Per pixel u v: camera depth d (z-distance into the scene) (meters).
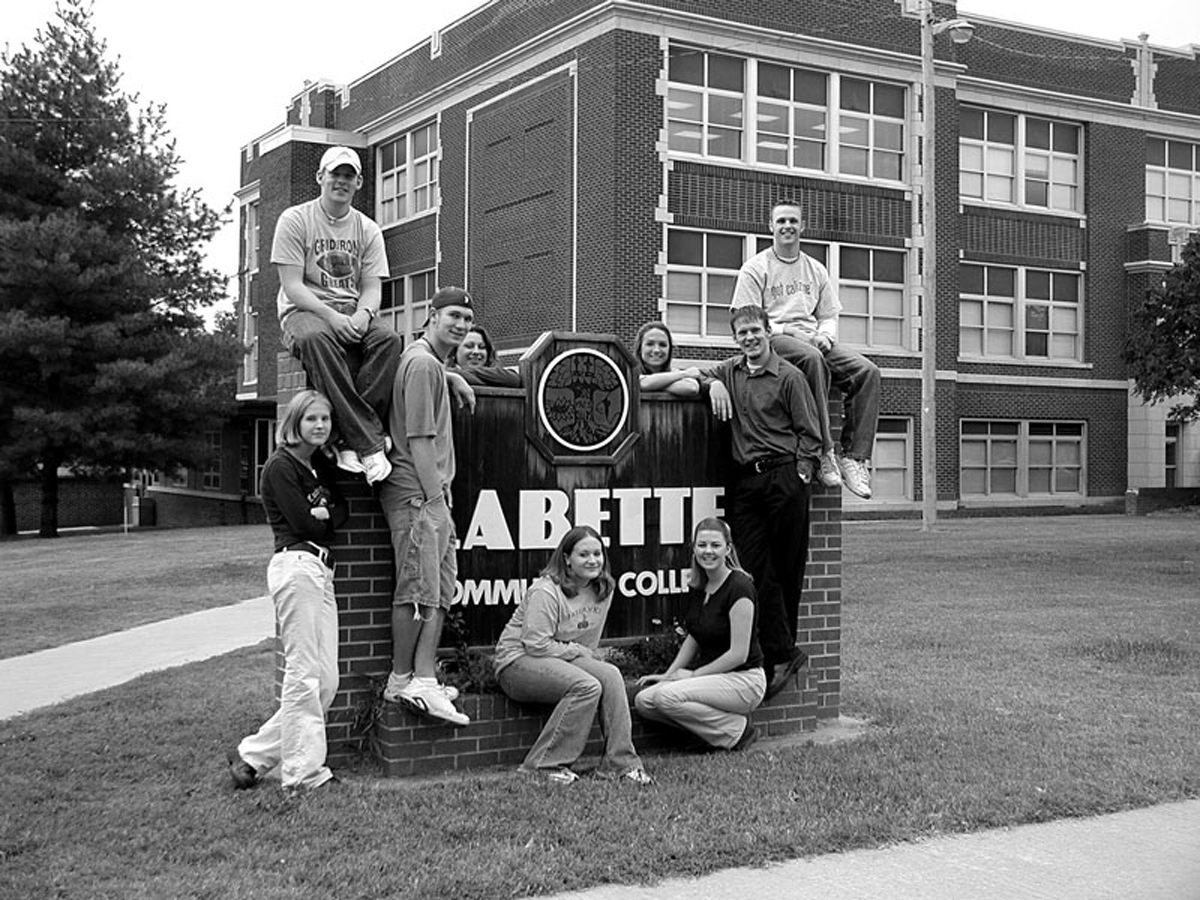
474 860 5.41
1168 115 33.16
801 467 7.65
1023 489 31.41
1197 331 21.06
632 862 5.46
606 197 24.98
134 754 7.27
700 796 6.40
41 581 16.84
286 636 6.37
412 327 33.12
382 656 6.94
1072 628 12.27
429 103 31.80
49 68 28.62
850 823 6.03
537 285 27.25
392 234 33.81
